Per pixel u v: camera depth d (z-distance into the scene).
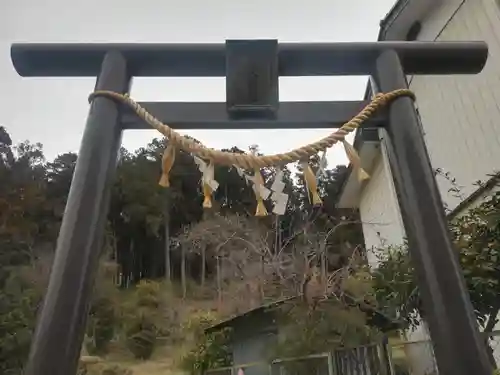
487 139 5.88
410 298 5.24
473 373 1.44
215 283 22.91
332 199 16.52
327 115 2.27
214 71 2.38
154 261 26.53
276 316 7.66
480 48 2.41
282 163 2.04
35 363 1.43
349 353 5.98
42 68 2.35
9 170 25.61
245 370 7.98
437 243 1.69
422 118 7.61
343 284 7.57
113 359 16.75
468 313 1.55
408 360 6.72
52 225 22.94
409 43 2.40
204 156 2.02
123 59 2.29
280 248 13.96
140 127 2.17
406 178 1.91
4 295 9.30
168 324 18.97
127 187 26.09
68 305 1.53
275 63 2.31
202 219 24.42
